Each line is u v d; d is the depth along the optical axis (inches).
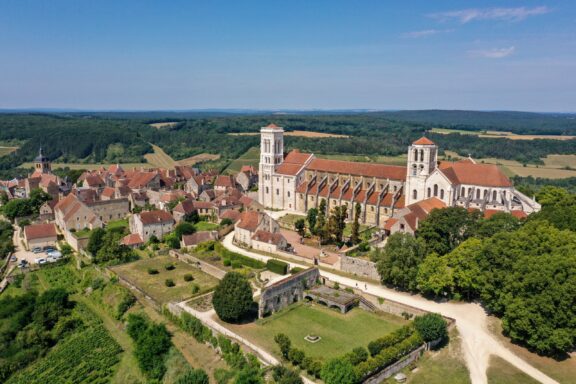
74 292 5285.4
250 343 3649.1
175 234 6387.8
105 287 5128.0
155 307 4542.3
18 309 4790.8
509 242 3818.9
